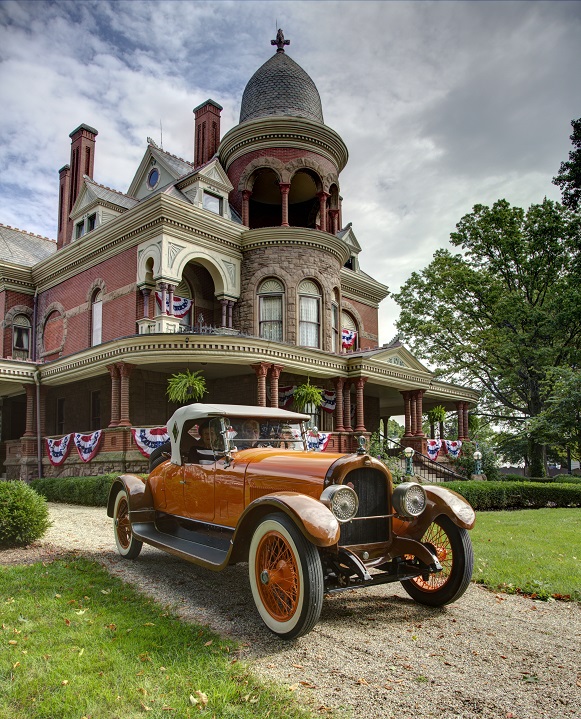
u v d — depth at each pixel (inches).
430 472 834.8
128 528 297.9
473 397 1085.8
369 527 205.6
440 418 1014.4
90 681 143.2
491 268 1341.0
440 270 1370.6
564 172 1152.8
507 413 1393.9
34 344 995.9
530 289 1331.2
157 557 305.0
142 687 139.4
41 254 1108.5
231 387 800.9
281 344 693.9
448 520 220.4
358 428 797.2
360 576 185.9
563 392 1005.2
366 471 206.7
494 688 145.5
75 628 184.1
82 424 817.5
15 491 337.7
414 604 225.3
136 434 623.2
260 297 855.1
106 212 903.1
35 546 335.9
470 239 1360.7
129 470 624.1
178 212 764.6
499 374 1291.8
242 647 170.9
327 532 169.0
